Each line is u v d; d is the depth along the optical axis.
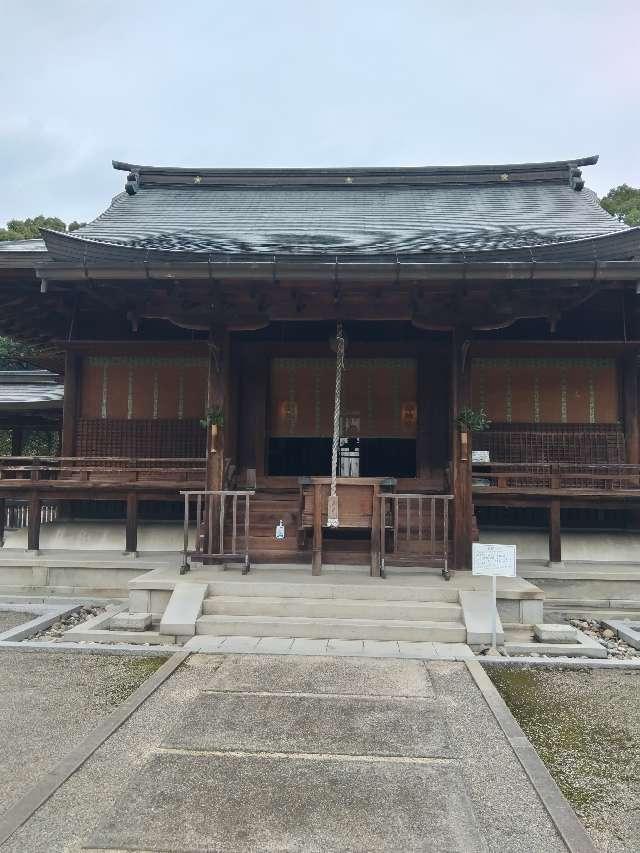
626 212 34.22
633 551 9.34
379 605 6.51
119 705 4.62
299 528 7.78
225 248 8.73
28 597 8.55
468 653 5.82
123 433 10.29
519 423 9.84
